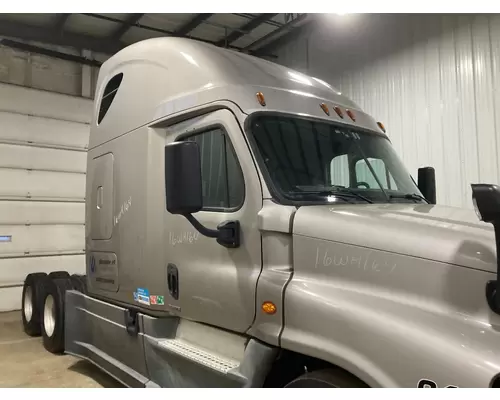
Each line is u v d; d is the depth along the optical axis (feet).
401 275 7.32
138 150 12.44
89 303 15.23
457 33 23.41
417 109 25.21
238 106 9.87
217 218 9.80
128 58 13.66
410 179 12.14
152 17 31.19
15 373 17.04
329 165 10.24
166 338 11.46
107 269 13.74
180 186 8.39
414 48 25.39
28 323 23.18
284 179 9.33
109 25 32.30
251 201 9.18
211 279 9.83
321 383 7.59
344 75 29.58
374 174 11.15
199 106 10.61
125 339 12.84
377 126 12.61
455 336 6.42
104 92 14.83
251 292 8.86
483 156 22.31
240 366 8.97
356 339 7.11
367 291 7.59
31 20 31.30
